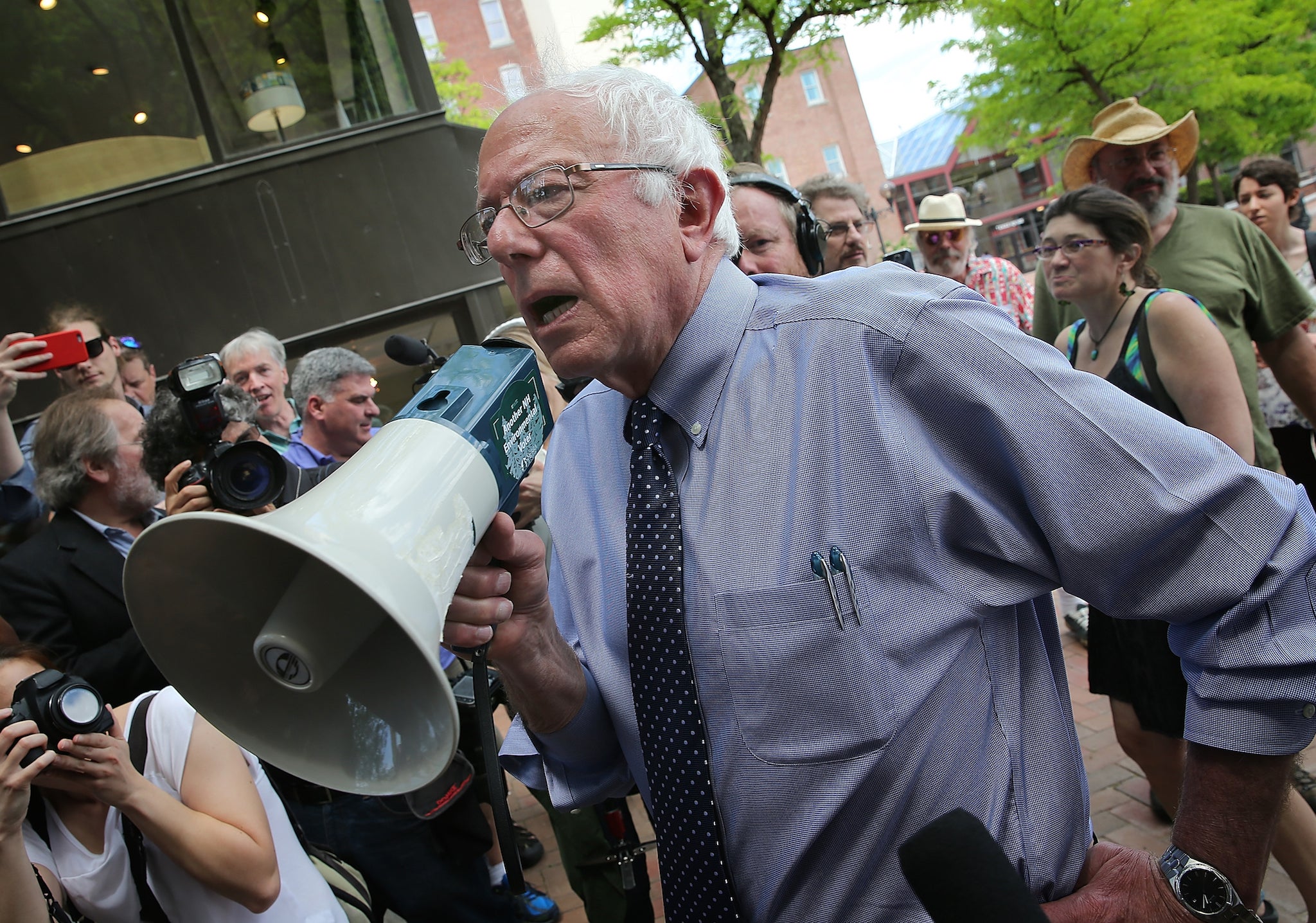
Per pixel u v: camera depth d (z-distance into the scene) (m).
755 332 1.21
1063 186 4.24
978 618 1.13
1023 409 1.08
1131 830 2.92
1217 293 2.99
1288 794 1.09
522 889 1.18
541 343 1.16
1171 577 1.08
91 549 2.50
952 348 1.10
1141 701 2.31
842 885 1.12
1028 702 1.16
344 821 2.32
